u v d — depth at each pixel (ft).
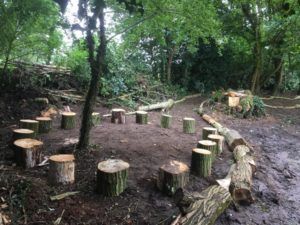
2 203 10.96
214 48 42.70
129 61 36.86
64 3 10.34
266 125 28.96
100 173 12.59
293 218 13.05
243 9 38.96
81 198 12.26
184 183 13.26
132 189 13.29
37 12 23.04
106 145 18.26
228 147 20.47
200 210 10.93
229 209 12.85
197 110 31.81
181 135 22.40
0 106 23.56
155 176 14.74
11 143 16.76
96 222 11.00
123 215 11.56
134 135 21.07
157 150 18.40
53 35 25.18
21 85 26.50
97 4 12.60
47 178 13.62
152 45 40.60
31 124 19.03
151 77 38.50
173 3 16.44
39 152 14.84
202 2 16.81
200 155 15.24
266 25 38.34
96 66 16.16
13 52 26.02
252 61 43.80
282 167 18.52
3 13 22.95
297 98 45.39
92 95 16.46
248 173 14.99
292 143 23.89
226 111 31.73
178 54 42.27
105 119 25.39
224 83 44.60
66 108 26.37
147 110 30.42
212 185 13.62
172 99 35.45
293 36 37.60
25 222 10.49
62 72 30.48
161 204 12.49
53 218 10.88
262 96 44.47
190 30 18.34
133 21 17.75
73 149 16.79
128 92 33.40
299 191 15.66
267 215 13.00
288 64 48.03
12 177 12.28
